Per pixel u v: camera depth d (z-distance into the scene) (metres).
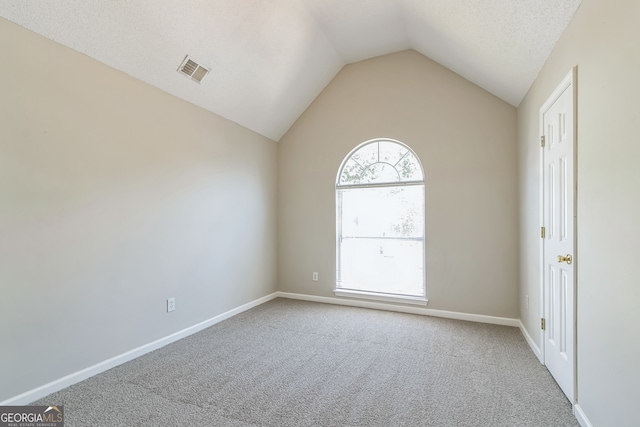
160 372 2.29
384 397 1.96
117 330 2.41
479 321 3.40
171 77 2.75
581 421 1.67
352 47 3.69
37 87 1.95
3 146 1.80
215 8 2.50
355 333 3.06
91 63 2.25
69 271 2.11
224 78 3.10
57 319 2.04
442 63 3.53
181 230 2.97
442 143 3.58
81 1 1.96
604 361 1.45
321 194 4.20
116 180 2.41
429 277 3.62
